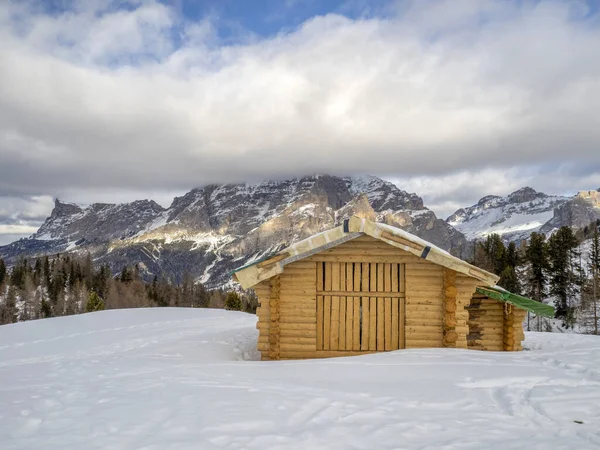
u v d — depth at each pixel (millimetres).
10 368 12188
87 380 9828
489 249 84875
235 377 9508
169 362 13172
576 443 5402
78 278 113375
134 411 6871
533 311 16203
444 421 6289
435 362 10352
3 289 103938
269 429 5992
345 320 14938
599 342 19875
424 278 14766
